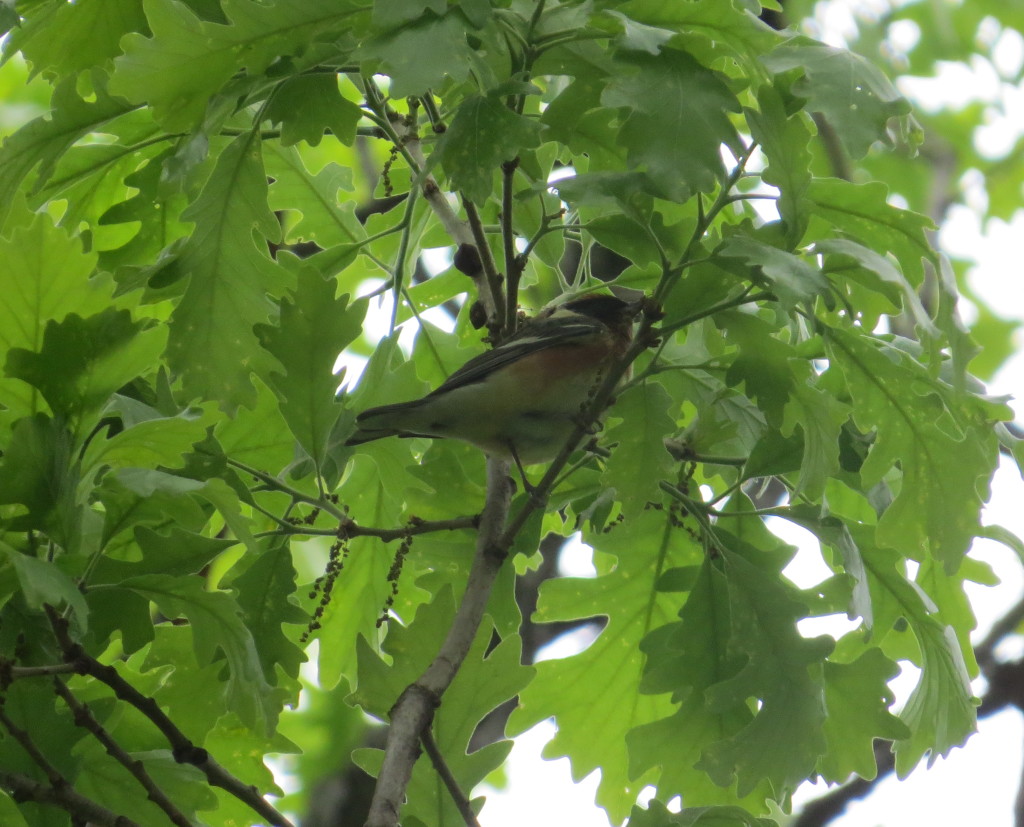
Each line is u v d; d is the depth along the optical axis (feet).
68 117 23.50
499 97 18.51
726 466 26.50
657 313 19.71
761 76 21.12
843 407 22.35
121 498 18.80
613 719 27.20
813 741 21.67
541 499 22.29
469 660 20.53
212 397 22.07
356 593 28.37
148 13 19.15
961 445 22.52
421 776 19.89
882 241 22.20
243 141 22.43
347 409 25.48
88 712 18.56
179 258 22.57
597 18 20.01
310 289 21.01
